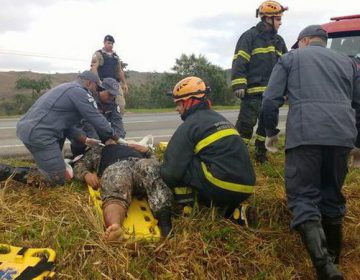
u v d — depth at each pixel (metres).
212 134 2.50
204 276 2.17
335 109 2.27
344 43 4.86
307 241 2.18
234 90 3.72
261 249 2.42
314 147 2.25
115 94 3.60
